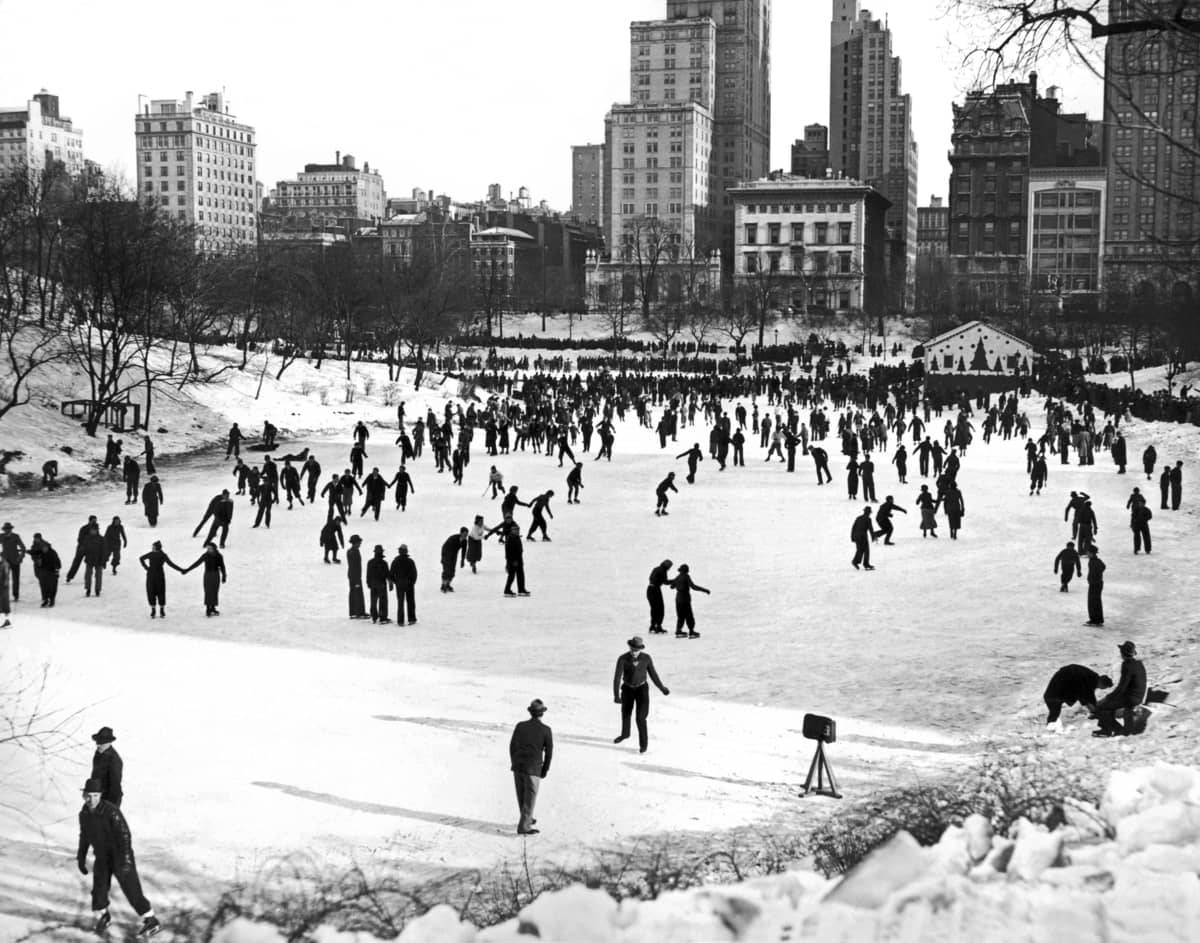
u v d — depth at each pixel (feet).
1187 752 46.06
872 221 633.20
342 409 251.19
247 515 135.74
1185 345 239.30
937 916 19.83
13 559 89.86
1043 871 23.18
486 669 69.97
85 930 36.11
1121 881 21.93
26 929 36.14
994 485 156.87
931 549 111.96
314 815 45.24
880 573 100.37
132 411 210.38
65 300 249.75
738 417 225.35
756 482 164.14
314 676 67.67
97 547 93.04
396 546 114.93
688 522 129.59
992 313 507.71
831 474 167.43
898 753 53.36
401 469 140.67
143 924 35.58
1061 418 208.23
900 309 590.55
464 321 445.37
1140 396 264.52
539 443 205.16
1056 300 549.54
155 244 223.51
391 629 81.30
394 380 297.74
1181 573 97.76
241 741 54.85
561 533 123.34
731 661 71.97
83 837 36.47
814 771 50.39
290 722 58.03
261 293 322.14
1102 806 30.96
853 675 68.28
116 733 55.98
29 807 47.42
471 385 287.07
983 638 76.84
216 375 249.96
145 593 94.27
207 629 80.94
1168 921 19.95
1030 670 68.44
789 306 554.87
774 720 59.31
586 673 69.05
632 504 143.23
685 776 50.08
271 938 21.79
